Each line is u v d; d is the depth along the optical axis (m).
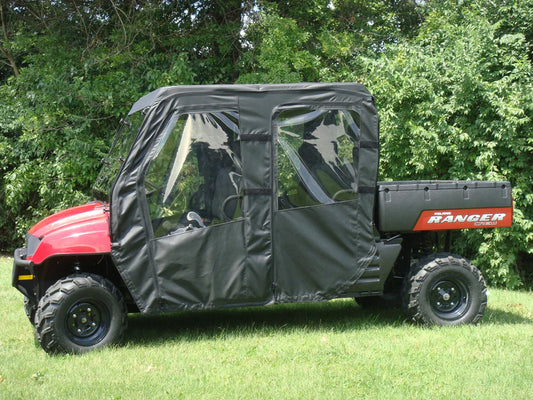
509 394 3.73
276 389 3.85
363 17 14.66
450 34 10.08
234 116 5.04
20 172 11.52
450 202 5.52
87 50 12.27
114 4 12.20
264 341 5.08
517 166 8.80
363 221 5.29
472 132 8.80
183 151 4.93
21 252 5.26
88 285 4.78
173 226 4.90
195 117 4.97
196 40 12.82
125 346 4.96
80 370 4.28
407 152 9.17
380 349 4.76
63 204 11.46
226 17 13.72
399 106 9.30
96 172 11.59
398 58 9.62
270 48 11.88
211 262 4.96
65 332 4.71
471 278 5.57
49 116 11.20
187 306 4.93
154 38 12.49
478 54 8.97
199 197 4.96
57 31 13.04
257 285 5.06
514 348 4.77
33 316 5.72
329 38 12.95
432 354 4.59
